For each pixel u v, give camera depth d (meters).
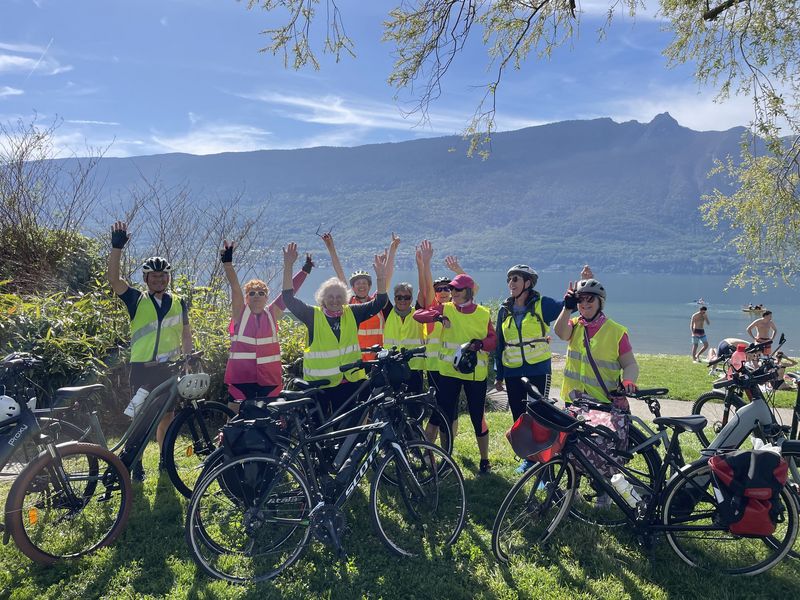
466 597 3.46
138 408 4.64
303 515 3.84
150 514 4.47
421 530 4.27
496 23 8.55
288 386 7.29
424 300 6.01
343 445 4.07
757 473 3.40
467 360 5.15
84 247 10.47
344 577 3.67
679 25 9.39
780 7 8.53
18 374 3.97
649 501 3.94
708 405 6.23
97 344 7.23
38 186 10.39
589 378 4.68
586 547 4.06
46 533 3.94
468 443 6.68
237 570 3.68
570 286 4.81
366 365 4.17
